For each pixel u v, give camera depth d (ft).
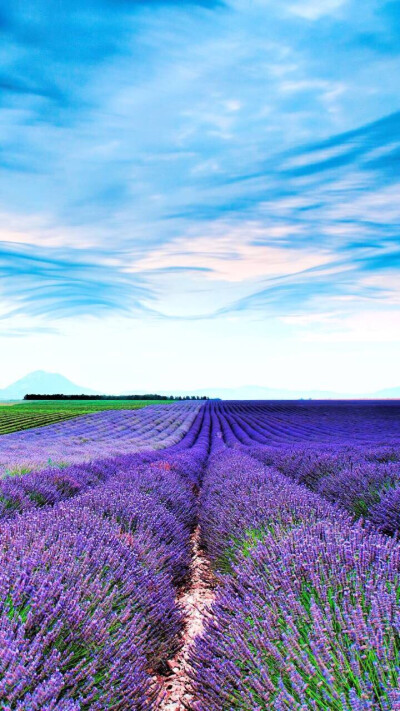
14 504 21.45
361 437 77.77
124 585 10.80
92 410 201.46
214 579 16.55
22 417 155.53
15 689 6.50
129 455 49.03
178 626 12.41
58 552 11.01
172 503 23.29
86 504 18.10
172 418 165.07
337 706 6.47
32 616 7.96
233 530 16.71
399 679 6.43
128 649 8.60
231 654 8.55
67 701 6.64
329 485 27.32
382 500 19.58
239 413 191.83
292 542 11.49
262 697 7.31
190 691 9.05
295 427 115.96
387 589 8.59
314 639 7.73
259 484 23.59
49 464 40.98
